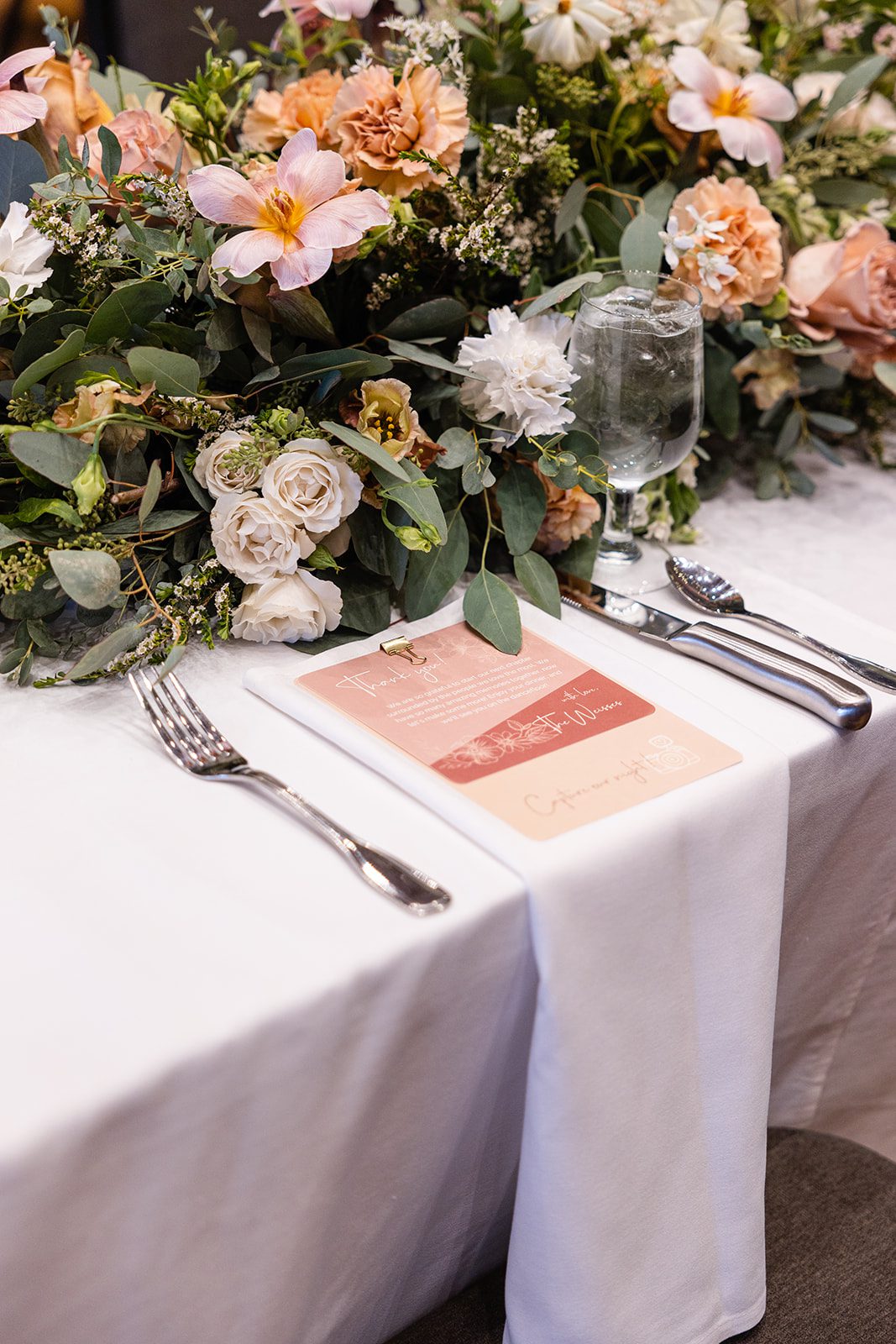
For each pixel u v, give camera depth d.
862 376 1.15
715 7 1.07
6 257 0.71
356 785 0.62
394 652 0.73
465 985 0.54
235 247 0.71
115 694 0.71
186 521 0.74
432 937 0.51
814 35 1.20
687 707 0.67
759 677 0.72
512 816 0.57
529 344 0.77
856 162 1.13
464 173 0.97
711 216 0.96
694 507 0.98
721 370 1.07
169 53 1.43
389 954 0.50
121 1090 0.44
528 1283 0.58
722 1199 0.65
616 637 0.79
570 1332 0.58
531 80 1.03
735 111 1.01
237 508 0.71
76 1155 0.43
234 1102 0.47
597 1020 0.56
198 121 0.89
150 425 0.70
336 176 0.72
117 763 0.64
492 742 0.64
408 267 0.86
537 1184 0.56
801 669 0.72
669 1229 0.62
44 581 0.72
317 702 0.67
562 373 0.77
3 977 0.48
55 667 0.75
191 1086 0.46
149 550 0.76
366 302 0.86
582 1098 0.56
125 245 0.75
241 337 0.78
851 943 0.85
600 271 0.96
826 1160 0.78
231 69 0.91
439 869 0.55
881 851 0.80
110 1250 0.47
